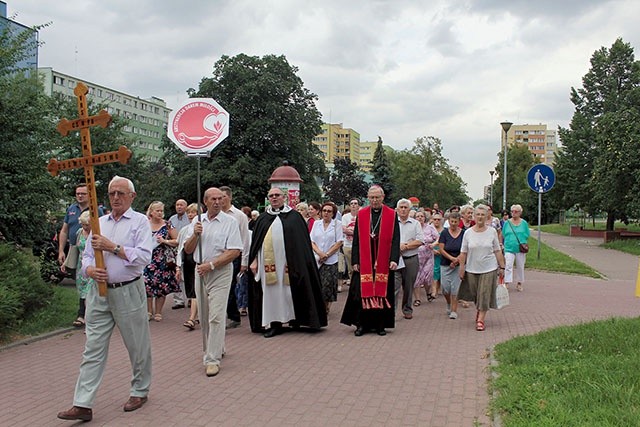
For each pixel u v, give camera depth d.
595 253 26.52
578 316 10.41
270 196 9.30
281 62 46.16
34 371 6.97
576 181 43.94
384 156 57.53
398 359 7.45
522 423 4.72
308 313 9.22
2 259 10.03
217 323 6.89
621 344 6.91
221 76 45.47
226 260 6.93
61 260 9.79
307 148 47.97
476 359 7.36
